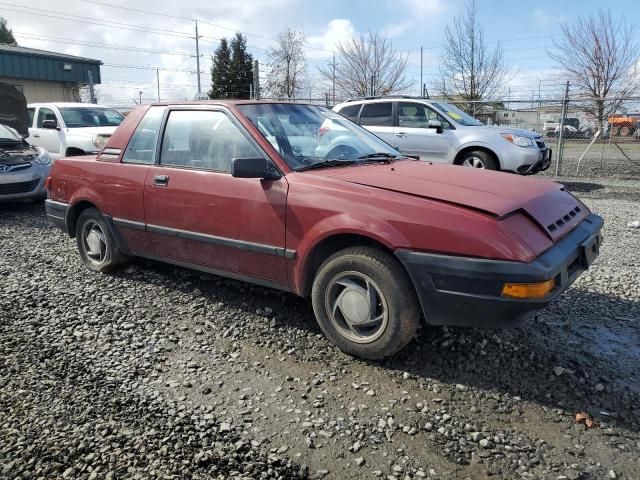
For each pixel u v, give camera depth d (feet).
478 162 34.17
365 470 8.32
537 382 10.67
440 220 10.32
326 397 10.25
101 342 12.56
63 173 17.90
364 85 106.83
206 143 14.16
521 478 8.15
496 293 9.84
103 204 16.43
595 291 15.55
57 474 8.21
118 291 15.75
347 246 11.85
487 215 10.23
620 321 13.51
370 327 11.44
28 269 18.10
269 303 14.56
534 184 12.59
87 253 17.84
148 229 15.24
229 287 15.74
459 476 8.20
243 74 176.24
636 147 63.36
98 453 8.67
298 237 11.99
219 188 13.38
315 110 15.66
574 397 10.18
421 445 8.89
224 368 11.37
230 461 8.48
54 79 79.30
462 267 9.97
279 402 10.11
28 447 8.81
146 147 15.62
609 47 81.51
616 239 22.08
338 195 11.51
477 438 9.04
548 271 9.78
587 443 8.93
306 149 13.65
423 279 10.37
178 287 15.93
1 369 11.30
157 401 10.12
